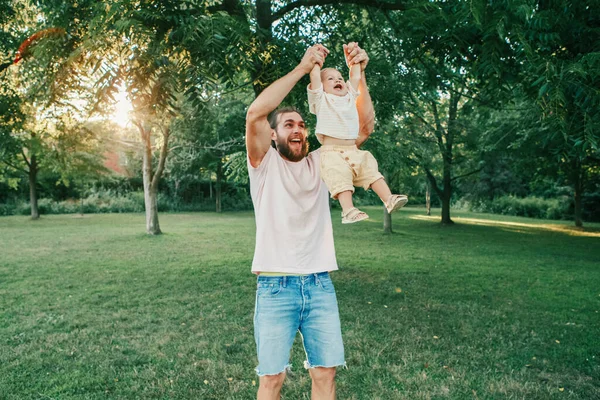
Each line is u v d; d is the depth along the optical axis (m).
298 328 2.29
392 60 7.60
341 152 2.35
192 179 36.88
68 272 9.25
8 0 6.79
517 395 3.57
